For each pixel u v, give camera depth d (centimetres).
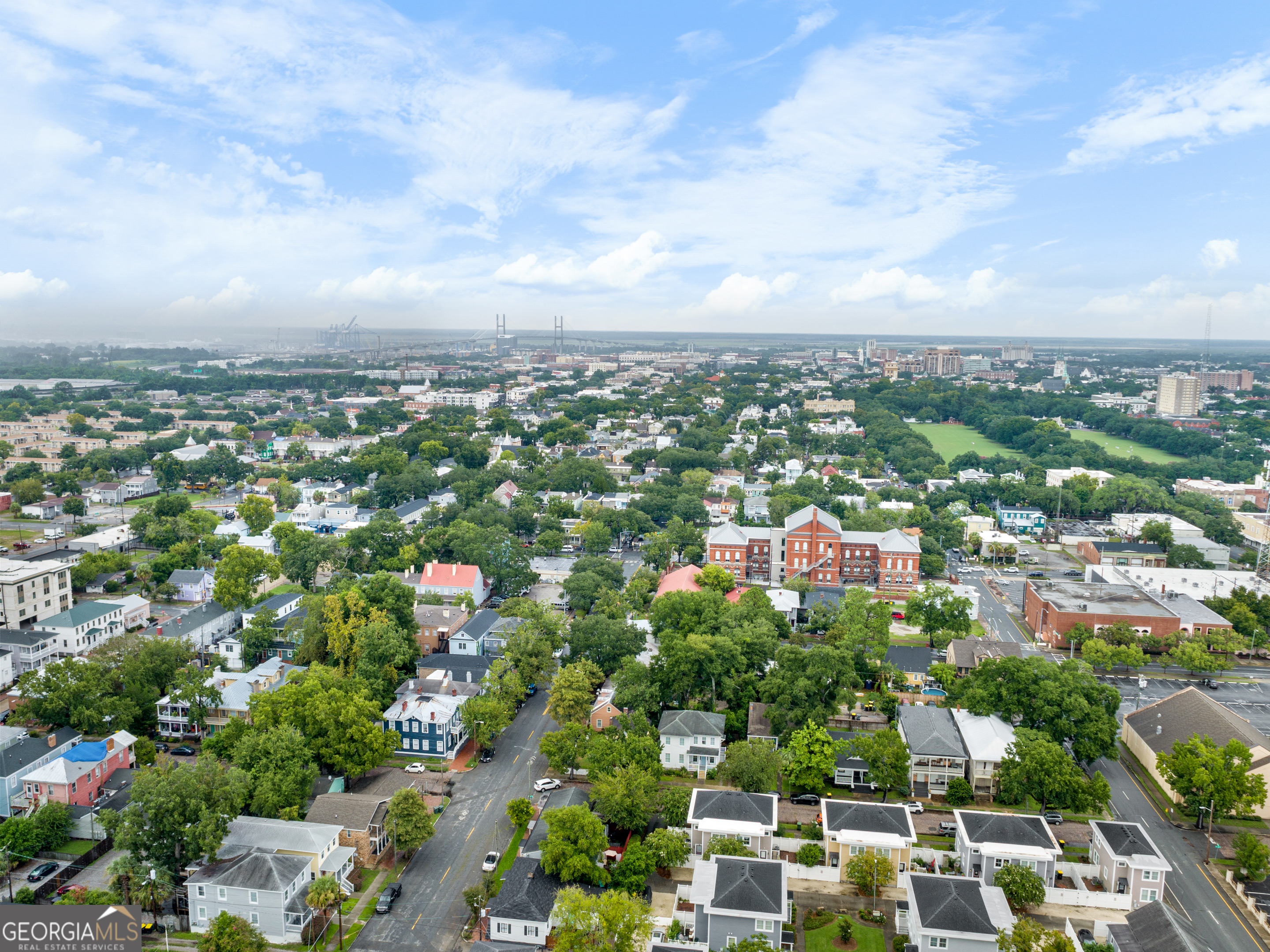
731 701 15888
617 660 17738
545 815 11588
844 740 14475
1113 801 13988
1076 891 11300
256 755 12850
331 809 12325
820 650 15450
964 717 14950
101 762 13338
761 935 9969
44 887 11150
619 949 9550
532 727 16300
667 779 14450
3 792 12838
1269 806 13488
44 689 14875
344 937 10506
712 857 11250
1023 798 13700
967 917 9912
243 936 9900
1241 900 11425
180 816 10900
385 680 16288
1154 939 9744
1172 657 19138
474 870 11919
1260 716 17075
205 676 16662
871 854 11650
